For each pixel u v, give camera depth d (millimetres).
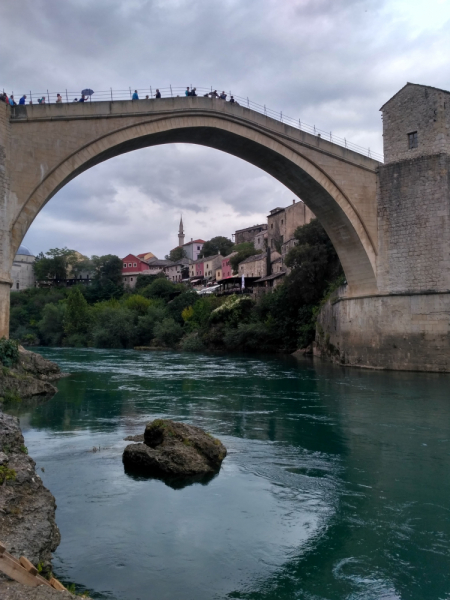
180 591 5762
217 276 94188
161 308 69875
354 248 29688
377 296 28594
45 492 7086
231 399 18500
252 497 8570
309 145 28234
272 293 50844
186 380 24547
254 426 13961
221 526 7438
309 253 41875
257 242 90750
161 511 7918
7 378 18641
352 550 6816
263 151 28469
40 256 119625
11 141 21688
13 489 6668
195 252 133125
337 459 10883
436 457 11102
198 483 9195
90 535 7031
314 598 5699
